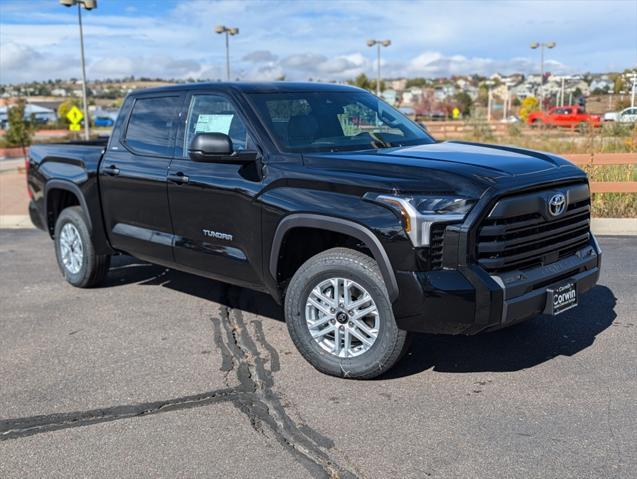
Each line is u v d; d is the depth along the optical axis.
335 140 4.80
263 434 3.65
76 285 6.70
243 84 5.12
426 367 4.48
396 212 3.79
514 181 3.85
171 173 5.23
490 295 3.74
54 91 183.75
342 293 4.21
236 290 6.53
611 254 7.71
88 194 6.17
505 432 3.58
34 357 4.89
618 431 3.54
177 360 4.75
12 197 14.74
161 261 5.61
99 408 4.03
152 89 5.75
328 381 4.32
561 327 5.17
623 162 10.12
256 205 4.54
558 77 49.69
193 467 3.34
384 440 3.54
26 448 3.57
